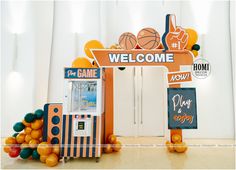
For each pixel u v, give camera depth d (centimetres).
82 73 226
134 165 210
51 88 335
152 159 229
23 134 233
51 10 336
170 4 332
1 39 329
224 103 319
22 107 323
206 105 321
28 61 327
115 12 338
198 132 320
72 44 338
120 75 333
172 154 249
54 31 342
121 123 329
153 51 250
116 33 335
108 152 256
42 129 237
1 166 209
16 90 325
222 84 321
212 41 327
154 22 334
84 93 234
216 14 330
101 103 229
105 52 250
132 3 339
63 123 221
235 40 315
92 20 342
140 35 254
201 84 321
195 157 236
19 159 232
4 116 322
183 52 250
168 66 250
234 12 318
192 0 333
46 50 329
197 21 330
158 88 330
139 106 329
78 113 224
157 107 328
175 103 248
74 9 344
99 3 342
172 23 252
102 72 239
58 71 337
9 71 326
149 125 327
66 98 224
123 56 251
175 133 257
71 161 225
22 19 332
